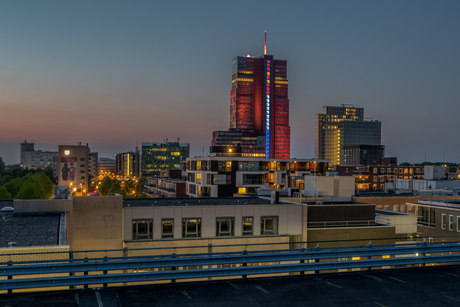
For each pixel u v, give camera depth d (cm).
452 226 5469
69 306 1362
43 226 2803
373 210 4500
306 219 3909
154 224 3509
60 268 1552
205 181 10538
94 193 3769
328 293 1580
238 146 12644
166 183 14038
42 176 16588
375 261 1895
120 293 1523
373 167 17838
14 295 1462
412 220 4691
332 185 6175
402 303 1477
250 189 10675
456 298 1539
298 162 12094
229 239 3641
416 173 18088
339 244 4062
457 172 18238
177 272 1639
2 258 1867
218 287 1634
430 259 1984
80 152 19762
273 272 1750
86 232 3375
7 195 9862
